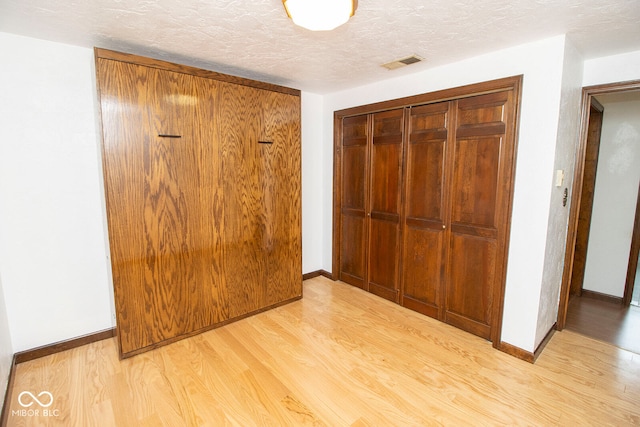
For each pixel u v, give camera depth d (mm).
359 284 3514
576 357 2240
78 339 2328
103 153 1959
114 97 1966
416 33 1897
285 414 1712
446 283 2678
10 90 1964
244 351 2297
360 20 1720
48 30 1874
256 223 2785
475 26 1801
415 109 2764
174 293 2355
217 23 1764
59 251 2221
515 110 2121
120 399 1805
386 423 1656
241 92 2549
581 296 3383
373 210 3264
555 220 2207
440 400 1821
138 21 1743
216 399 1816
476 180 2402
